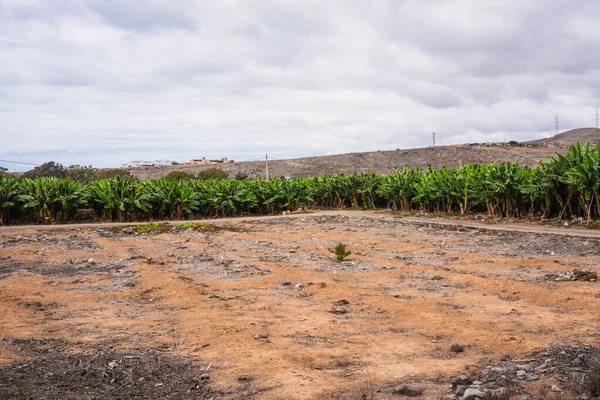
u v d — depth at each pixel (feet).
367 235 65.16
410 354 19.30
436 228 69.56
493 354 18.88
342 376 17.17
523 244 51.47
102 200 90.94
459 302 28.04
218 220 92.73
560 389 14.87
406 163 300.40
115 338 22.67
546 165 69.15
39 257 49.42
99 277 38.88
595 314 24.16
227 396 15.79
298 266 42.42
